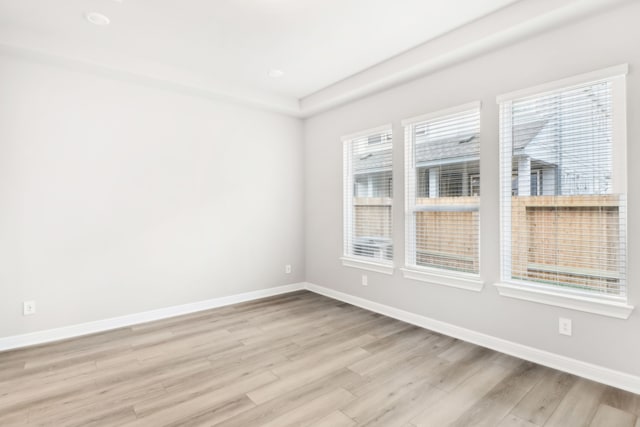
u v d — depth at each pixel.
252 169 4.41
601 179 2.33
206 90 3.76
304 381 2.38
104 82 3.35
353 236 4.26
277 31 2.84
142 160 3.59
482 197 2.92
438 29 2.82
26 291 3.00
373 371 2.51
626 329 2.22
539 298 2.57
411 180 3.54
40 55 2.89
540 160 2.63
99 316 3.36
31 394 2.22
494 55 2.82
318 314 3.83
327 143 4.53
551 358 2.54
